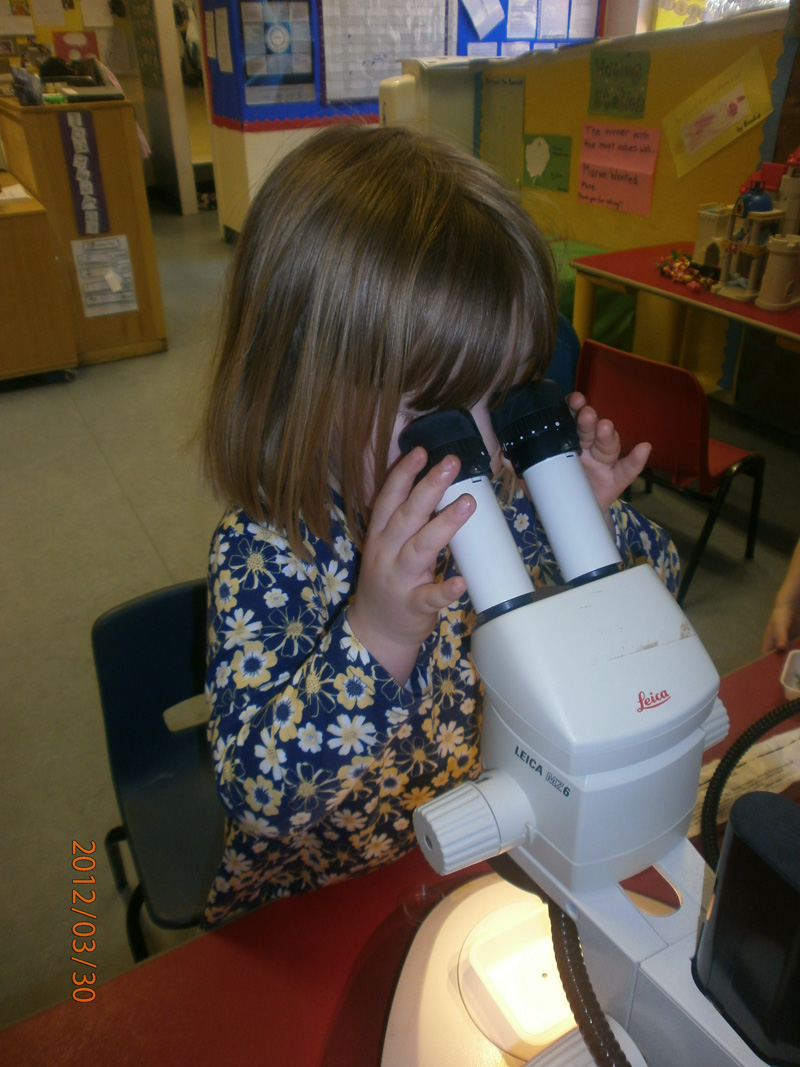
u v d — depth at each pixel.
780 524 2.36
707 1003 0.38
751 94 2.26
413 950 0.54
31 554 2.36
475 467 0.45
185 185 6.19
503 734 0.40
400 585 0.45
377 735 0.52
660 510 2.44
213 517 2.50
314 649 0.56
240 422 0.57
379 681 0.51
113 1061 0.51
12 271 3.22
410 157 0.54
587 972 0.43
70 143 3.26
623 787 0.37
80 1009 0.54
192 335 3.94
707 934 0.37
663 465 1.92
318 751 0.52
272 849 0.69
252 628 0.60
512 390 0.50
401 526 0.44
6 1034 0.53
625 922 0.41
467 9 4.73
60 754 1.71
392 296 0.47
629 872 0.42
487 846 0.41
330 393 0.51
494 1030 0.48
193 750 1.11
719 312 1.92
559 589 0.44
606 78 2.59
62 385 3.48
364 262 0.48
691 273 2.11
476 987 0.50
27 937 1.35
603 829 0.38
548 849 0.41
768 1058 0.36
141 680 1.03
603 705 0.36
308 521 0.57
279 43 4.39
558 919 0.45
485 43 4.86
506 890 0.57
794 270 1.87
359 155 0.54
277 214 0.53
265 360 0.54
